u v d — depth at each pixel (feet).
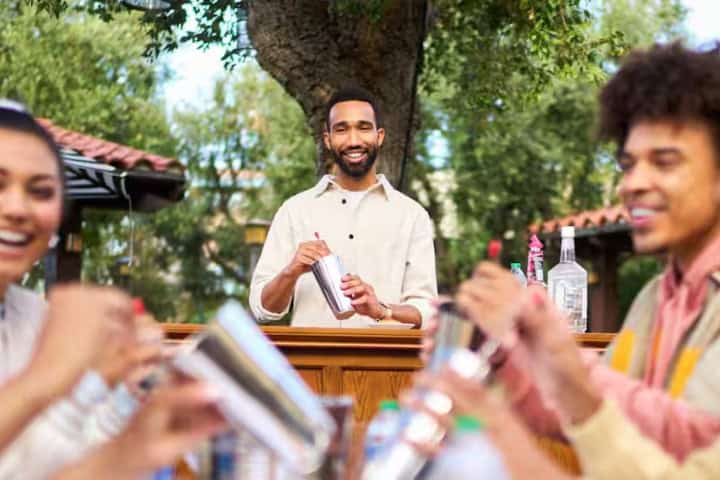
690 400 5.73
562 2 29.71
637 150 5.92
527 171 63.41
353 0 26.84
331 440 5.42
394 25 28.91
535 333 5.14
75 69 58.39
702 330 5.91
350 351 11.08
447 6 33.09
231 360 4.28
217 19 32.19
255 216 65.82
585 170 63.72
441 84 55.93
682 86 5.79
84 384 4.79
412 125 29.96
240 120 66.69
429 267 14.42
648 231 5.94
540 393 6.24
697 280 6.00
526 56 34.53
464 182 63.36
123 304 4.69
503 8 33.04
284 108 66.08
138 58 60.44
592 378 5.79
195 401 3.99
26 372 4.32
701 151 5.82
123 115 61.52
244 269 65.77
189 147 66.03
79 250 29.25
